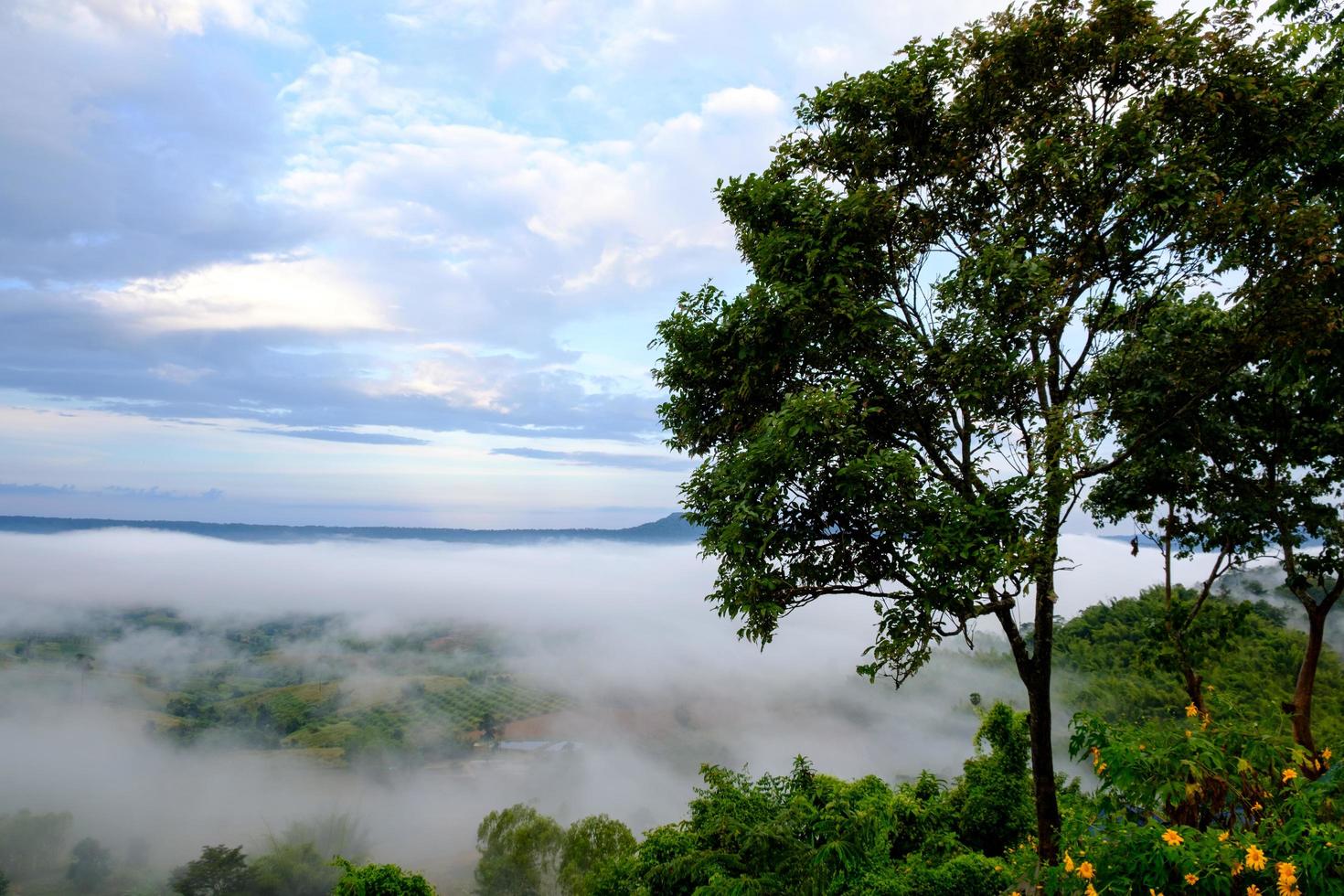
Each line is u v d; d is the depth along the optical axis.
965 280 8.28
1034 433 8.14
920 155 9.30
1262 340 8.19
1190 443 11.05
